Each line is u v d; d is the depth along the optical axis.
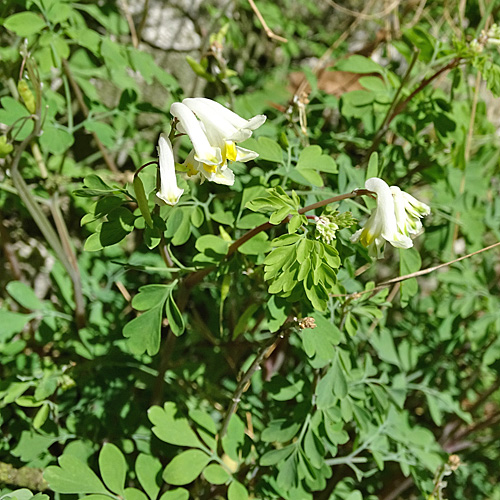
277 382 0.12
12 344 0.14
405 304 0.12
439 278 0.16
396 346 0.17
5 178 0.14
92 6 0.15
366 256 0.11
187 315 0.16
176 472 0.11
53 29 0.14
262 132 0.14
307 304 0.10
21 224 0.17
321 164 0.12
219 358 0.16
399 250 0.12
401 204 0.09
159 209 0.10
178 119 0.09
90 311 0.15
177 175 0.11
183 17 0.18
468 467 0.18
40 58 0.13
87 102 0.15
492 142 0.18
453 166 0.16
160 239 0.10
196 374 0.15
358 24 0.21
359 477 0.13
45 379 0.13
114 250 0.16
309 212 0.12
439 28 0.19
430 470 0.14
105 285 0.16
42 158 0.15
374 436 0.14
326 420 0.12
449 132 0.15
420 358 0.16
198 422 0.12
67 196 0.17
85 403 0.14
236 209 0.12
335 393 0.11
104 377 0.14
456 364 0.17
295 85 0.19
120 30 0.16
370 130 0.15
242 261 0.12
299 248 0.09
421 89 0.14
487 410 0.20
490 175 0.18
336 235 0.10
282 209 0.10
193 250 0.16
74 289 0.14
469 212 0.16
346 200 0.12
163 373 0.13
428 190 0.19
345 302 0.12
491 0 0.16
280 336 0.11
